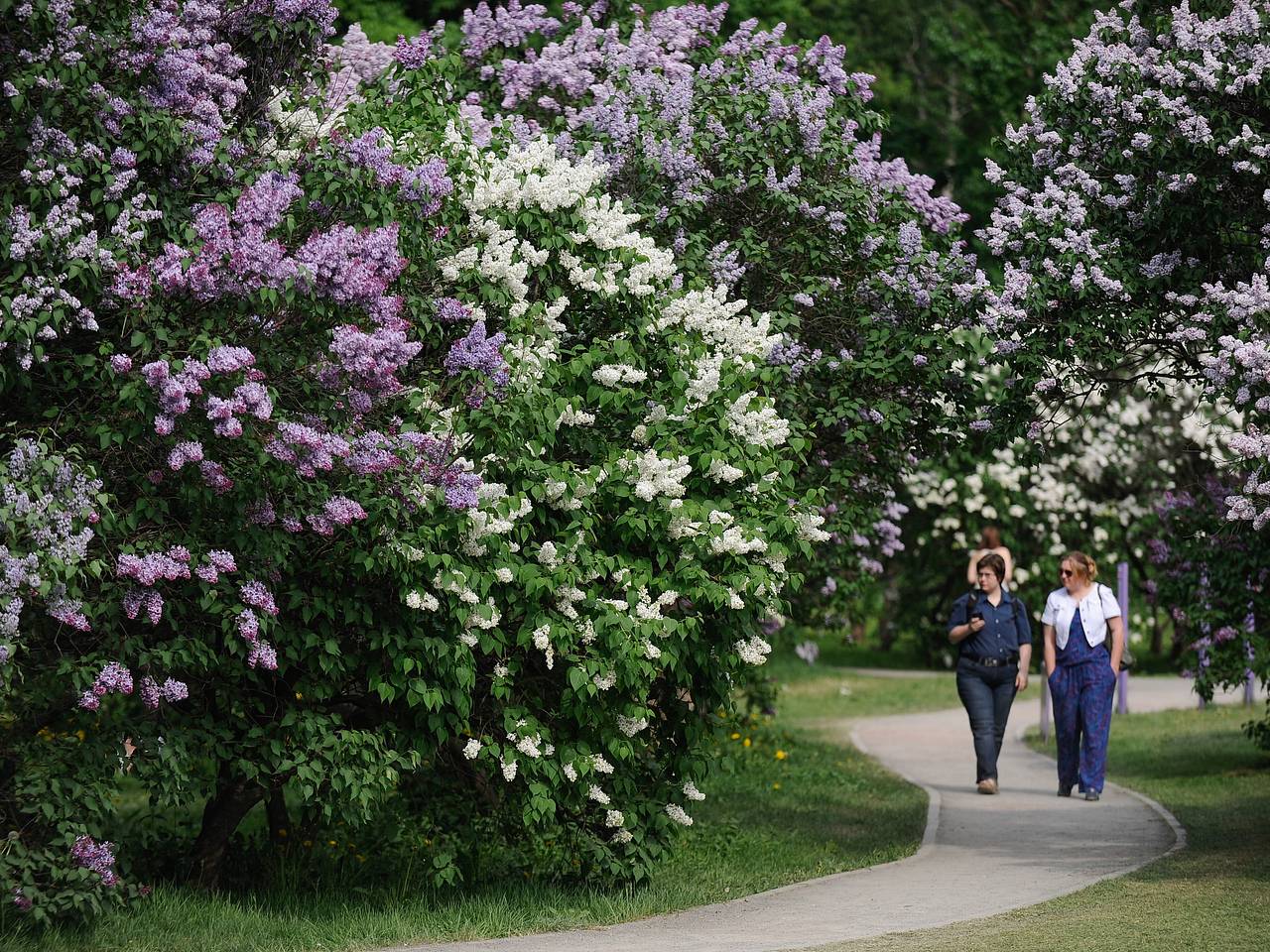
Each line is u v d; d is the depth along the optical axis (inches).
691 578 475.5
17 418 418.9
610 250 506.9
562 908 479.8
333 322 422.3
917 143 1577.3
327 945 428.5
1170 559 856.3
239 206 408.5
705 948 414.0
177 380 379.6
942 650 1599.4
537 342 478.6
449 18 1268.5
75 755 423.2
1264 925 416.2
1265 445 456.8
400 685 451.5
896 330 592.4
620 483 480.1
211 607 415.8
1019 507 1390.3
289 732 467.8
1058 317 533.6
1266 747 789.2
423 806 574.9
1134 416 1362.0
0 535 374.0
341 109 507.8
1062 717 731.4
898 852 584.1
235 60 446.0
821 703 1270.9
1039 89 1533.0
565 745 480.1
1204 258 536.7
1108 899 467.2
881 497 673.6
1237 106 514.6
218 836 502.3
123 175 406.6
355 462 408.5
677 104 592.4
